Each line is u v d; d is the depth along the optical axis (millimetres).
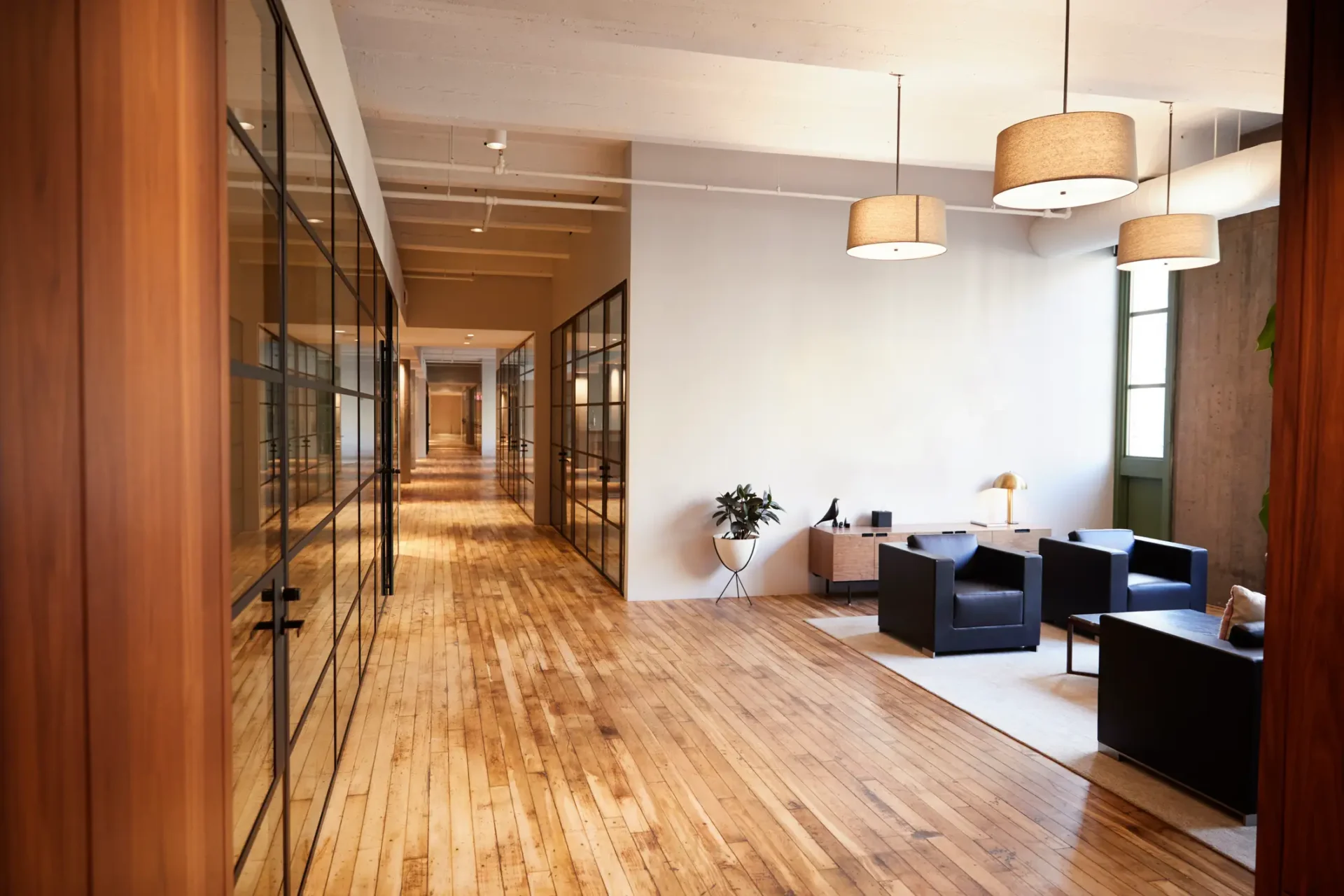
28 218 1068
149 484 1120
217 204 1258
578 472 9312
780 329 7238
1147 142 6633
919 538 6102
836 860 2973
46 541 1084
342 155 3643
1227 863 2971
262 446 1996
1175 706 3512
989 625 5594
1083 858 2996
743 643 5809
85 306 1093
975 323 7691
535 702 4574
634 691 4777
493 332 12039
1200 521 7320
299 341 2543
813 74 5691
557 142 7086
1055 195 3957
